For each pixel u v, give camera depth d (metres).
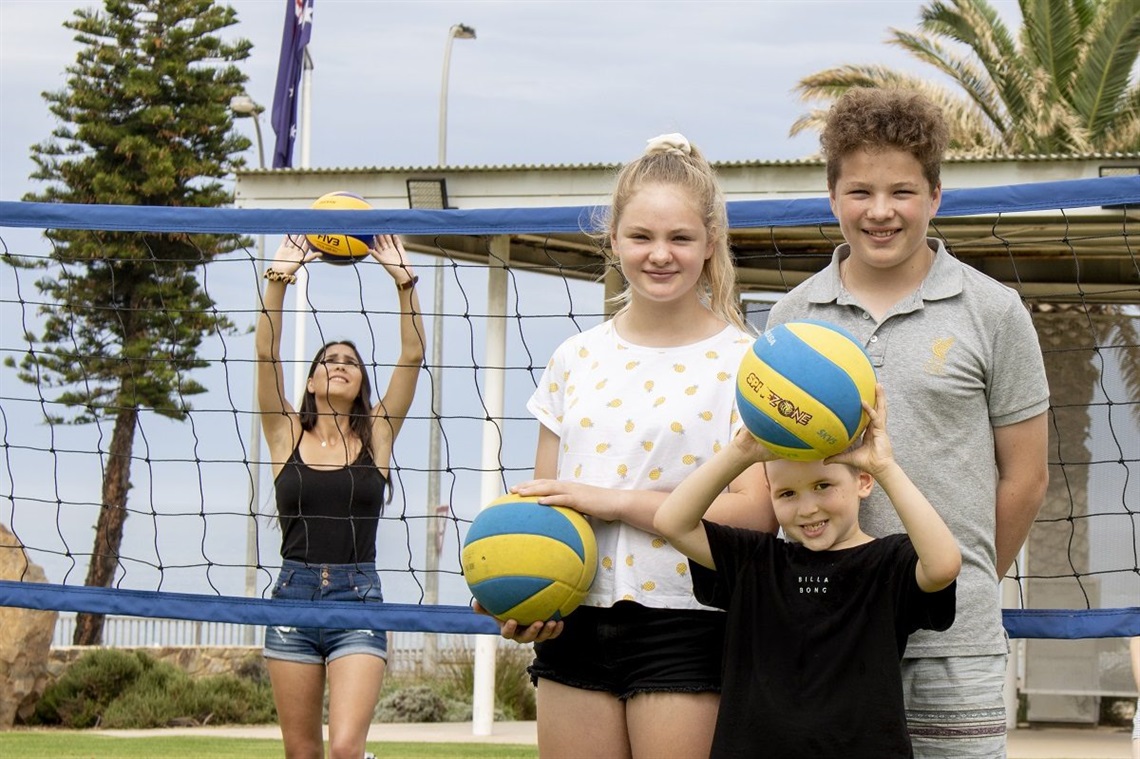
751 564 3.49
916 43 21.16
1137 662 5.02
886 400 3.58
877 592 3.37
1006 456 3.72
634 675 3.61
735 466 3.42
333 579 5.55
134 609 5.05
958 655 3.53
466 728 14.30
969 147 20.39
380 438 5.79
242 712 15.23
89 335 25.83
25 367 25.83
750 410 3.36
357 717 5.24
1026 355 3.67
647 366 3.78
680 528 3.48
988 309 3.67
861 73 21.33
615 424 3.73
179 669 15.83
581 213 4.77
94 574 25.70
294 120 18.45
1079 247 12.44
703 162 3.85
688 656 3.57
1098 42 19.88
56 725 14.40
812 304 3.86
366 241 5.66
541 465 3.97
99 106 25.91
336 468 5.66
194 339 25.80
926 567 3.27
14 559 13.84
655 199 3.68
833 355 3.35
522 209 4.80
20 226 5.18
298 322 21.39
